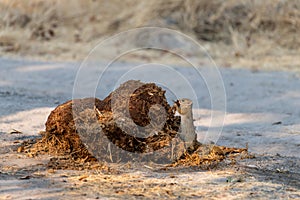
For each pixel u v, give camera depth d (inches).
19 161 874.1
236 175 827.4
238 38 1955.0
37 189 754.2
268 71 1688.0
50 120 912.9
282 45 1948.8
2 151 924.6
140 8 2095.2
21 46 1894.7
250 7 2057.1
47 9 2082.9
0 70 1622.8
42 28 2021.4
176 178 809.5
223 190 765.3
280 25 2003.0
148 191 753.0
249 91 1457.9
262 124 1178.0
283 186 793.6
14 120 1131.3
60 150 903.7
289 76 1620.3
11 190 750.5
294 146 1008.2
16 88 1448.1
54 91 1444.4
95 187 764.0
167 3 2094.0
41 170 834.8
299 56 1863.9
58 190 750.5
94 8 2112.5
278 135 1085.8
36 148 920.9
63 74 1603.1
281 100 1381.6
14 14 2039.9
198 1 2073.1
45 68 1654.8
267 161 909.8
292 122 1192.2
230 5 2075.5
